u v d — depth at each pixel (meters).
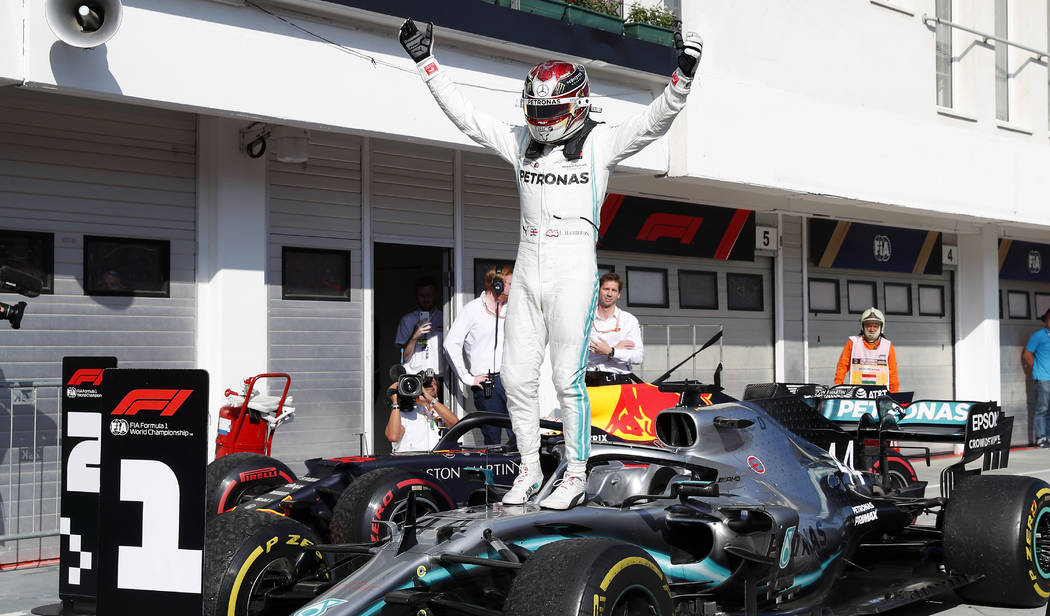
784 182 11.57
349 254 9.25
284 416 7.61
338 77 8.14
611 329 8.81
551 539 4.27
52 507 7.46
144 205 8.08
